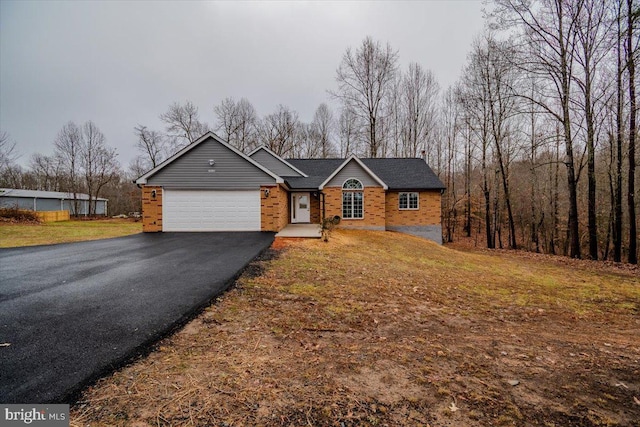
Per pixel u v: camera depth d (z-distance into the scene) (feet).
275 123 118.93
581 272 35.27
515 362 11.18
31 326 12.01
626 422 7.75
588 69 44.55
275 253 29.45
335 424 7.17
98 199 129.59
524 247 69.56
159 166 45.98
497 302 20.59
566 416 7.91
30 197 108.68
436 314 16.81
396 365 10.39
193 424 6.93
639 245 58.44
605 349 13.01
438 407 8.05
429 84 92.94
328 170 66.90
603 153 54.75
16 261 25.17
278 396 8.21
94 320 12.71
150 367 9.34
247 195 47.32
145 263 24.36
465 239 83.35
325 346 11.67
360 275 23.68
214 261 25.22
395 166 68.85
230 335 12.05
